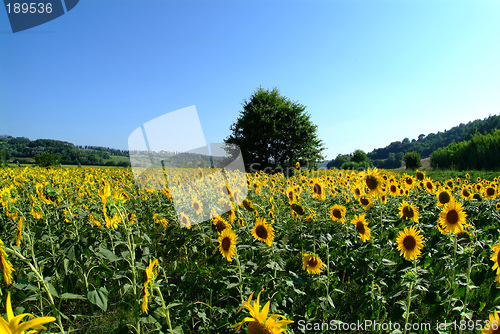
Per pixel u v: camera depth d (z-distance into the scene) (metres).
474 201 7.03
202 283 3.88
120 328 2.22
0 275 2.40
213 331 2.71
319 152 40.19
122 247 4.64
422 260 4.27
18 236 2.80
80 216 3.73
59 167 21.22
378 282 3.49
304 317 3.06
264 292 2.93
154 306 2.12
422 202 7.21
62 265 3.35
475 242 3.88
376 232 4.91
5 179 10.64
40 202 4.59
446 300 2.81
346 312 3.48
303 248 4.83
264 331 1.27
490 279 3.65
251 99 40.75
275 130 36.28
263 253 3.87
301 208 4.68
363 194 6.68
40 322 0.96
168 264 4.82
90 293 2.33
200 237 4.50
